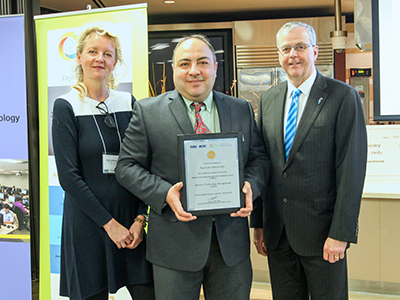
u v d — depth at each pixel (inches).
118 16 80.0
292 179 65.0
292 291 70.6
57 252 83.9
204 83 58.6
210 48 59.9
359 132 62.0
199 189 56.2
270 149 68.1
